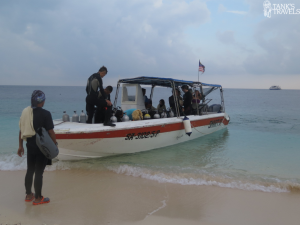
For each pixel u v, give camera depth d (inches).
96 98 196.5
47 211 113.3
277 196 141.2
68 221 103.1
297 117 615.5
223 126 387.5
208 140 315.9
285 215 117.6
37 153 115.0
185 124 258.2
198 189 149.4
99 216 109.7
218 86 367.6
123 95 276.5
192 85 298.4
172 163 209.0
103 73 201.9
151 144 241.0
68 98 1544.0
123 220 106.5
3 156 214.4
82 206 120.6
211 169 194.4
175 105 264.2
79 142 186.2
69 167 188.1
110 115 202.1
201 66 306.0
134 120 235.5
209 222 108.0
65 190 142.7
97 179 163.8
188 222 107.2
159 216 112.0
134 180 163.5
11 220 102.7
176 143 277.7
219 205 127.5
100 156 210.4
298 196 141.8
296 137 342.0
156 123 231.1
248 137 340.2
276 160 224.4
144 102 278.8
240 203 130.6
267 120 552.7
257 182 161.9
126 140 211.2
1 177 163.0
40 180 118.7
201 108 317.4
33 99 112.3
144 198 133.8
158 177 168.7
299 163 214.5
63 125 199.2
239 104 1172.5
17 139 299.6
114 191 142.9
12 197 130.0
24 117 112.4
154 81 279.7
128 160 215.9
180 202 129.7
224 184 158.1
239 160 223.9
